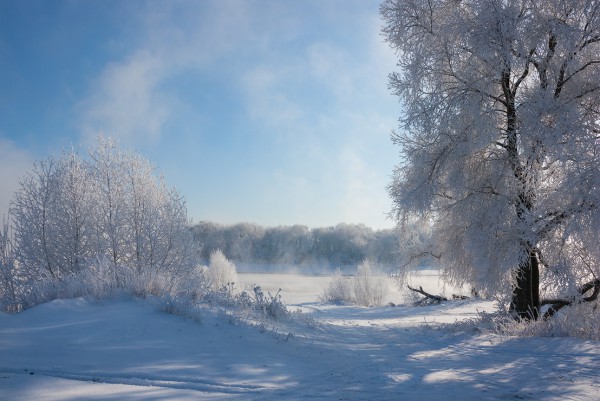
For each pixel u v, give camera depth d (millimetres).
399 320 16719
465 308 20859
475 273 13336
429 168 13164
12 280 10336
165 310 8109
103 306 8188
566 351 7750
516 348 8383
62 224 11570
